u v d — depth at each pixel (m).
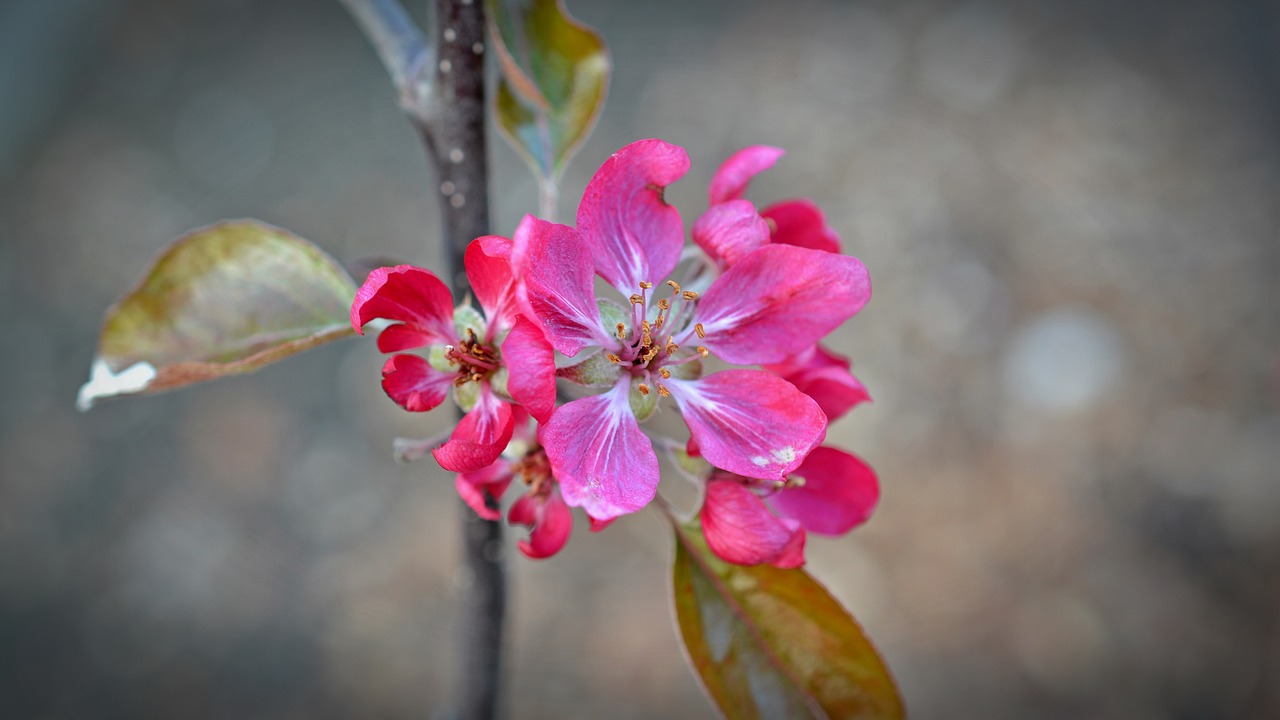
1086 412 0.80
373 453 0.77
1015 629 0.71
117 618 0.69
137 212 0.85
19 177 0.85
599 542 0.75
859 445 0.79
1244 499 0.75
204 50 0.93
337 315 0.33
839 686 0.32
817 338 0.31
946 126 0.93
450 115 0.32
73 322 0.79
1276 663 0.68
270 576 0.72
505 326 0.30
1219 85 0.96
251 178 0.87
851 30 0.99
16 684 0.66
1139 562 0.73
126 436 0.76
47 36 0.89
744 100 0.94
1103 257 0.87
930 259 0.87
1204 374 0.81
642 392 0.31
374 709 0.68
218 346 0.33
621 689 0.69
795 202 0.32
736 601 0.33
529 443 0.31
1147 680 0.69
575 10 0.98
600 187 0.30
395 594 0.72
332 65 0.93
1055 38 0.99
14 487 0.73
